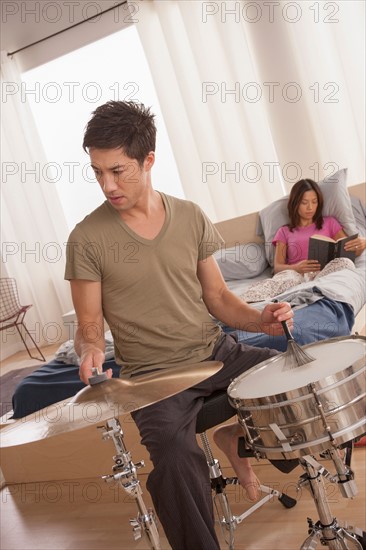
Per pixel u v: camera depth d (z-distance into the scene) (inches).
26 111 234.7
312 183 163.2
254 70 194.4
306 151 190.4
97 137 71.9
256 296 141.7
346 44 181.2
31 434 57.5
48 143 240.2
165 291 77.4
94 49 226.8
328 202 163.3
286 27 185.9
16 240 246.5
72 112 234.4
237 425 79.5
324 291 120.0
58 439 117.6
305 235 163.3
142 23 206.8
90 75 229.9
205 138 204.4
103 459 115.6
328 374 57.7
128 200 74.4
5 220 246.8
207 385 76.9
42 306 246.8
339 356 62.8
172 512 65.6
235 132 200.5
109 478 65.4
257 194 200.8
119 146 72.1
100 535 96.8
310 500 90.4
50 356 230.4
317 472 65.4
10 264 248.7
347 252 148.6
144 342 77.6
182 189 220.8
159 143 227.3
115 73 227.1
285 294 125.1
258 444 61.6
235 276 173.8
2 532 106.5
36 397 117.8
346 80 182.5
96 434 115.0
